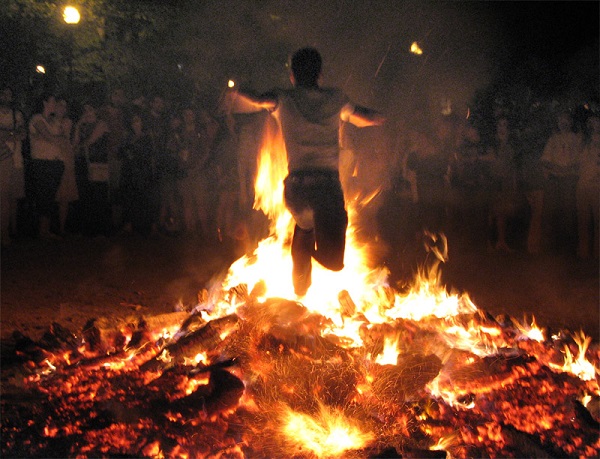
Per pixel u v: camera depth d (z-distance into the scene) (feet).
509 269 34.12
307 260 19.30
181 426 15.53
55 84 48.47
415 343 18.35
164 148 43.37
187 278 31.07
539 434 15.74
